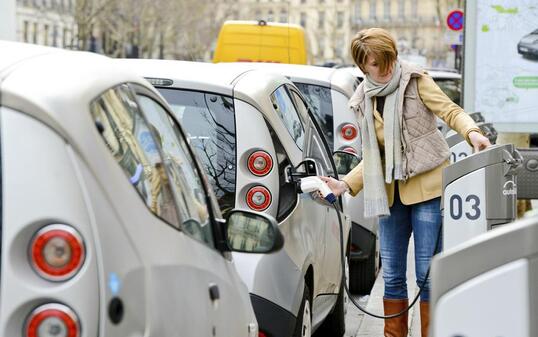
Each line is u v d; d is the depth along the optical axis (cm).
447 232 1279
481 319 568
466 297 570
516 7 2403
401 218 1388
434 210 1347
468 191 1269
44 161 605
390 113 1340
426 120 1348
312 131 1527
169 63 1346
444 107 1331
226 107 1270
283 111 1351
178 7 17725
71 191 605
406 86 1341
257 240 895
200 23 19312
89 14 13738
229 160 1255
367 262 2055
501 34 2416
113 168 646
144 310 650
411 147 1341
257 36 3919
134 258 643
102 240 611
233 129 1262
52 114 612
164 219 728
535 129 2422
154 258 675
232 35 3925
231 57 3925
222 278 859
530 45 2403
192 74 1287
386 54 1325
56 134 614
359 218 2012
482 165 1261
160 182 750
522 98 2419
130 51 15562
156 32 16488
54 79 651
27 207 598
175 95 1277
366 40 1330
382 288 2125
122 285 623
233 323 871
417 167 1336
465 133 1308
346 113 2170
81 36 13638
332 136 2172
